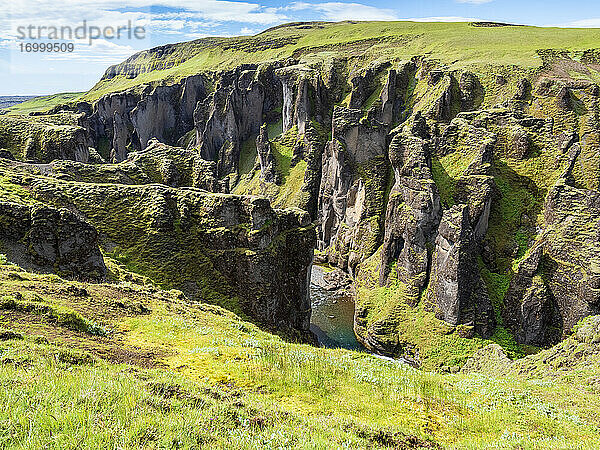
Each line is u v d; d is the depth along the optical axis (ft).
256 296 234.38
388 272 340.59
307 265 281.33
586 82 417.90
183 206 245.86
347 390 70.64
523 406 78.89
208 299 223.71
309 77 654.53
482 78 496.64
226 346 88.33
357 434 51.55
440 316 291.79
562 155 349.61
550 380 132.16
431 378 88.33
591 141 355.56
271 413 49.52
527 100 442.09
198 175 329.52
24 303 81.66
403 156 358.84
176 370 69.82
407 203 328.90
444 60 575.79
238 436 39.45
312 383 69.97
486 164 334.65
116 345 78.02
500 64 506.89
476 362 258.16
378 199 424.46
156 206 239.30
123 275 193.77
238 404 49.85
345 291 404.57
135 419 38.24
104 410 38.88
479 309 284.00
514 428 68.23
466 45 653.30
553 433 68.74
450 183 338.54
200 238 241.55
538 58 519.19
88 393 41.22
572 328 268.00
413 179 327.88
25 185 228.43
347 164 450.30
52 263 161.58
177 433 37.42
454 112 467.52
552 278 280.72
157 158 335.47
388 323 305.12
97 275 170.19
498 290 297.94
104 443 33.63
